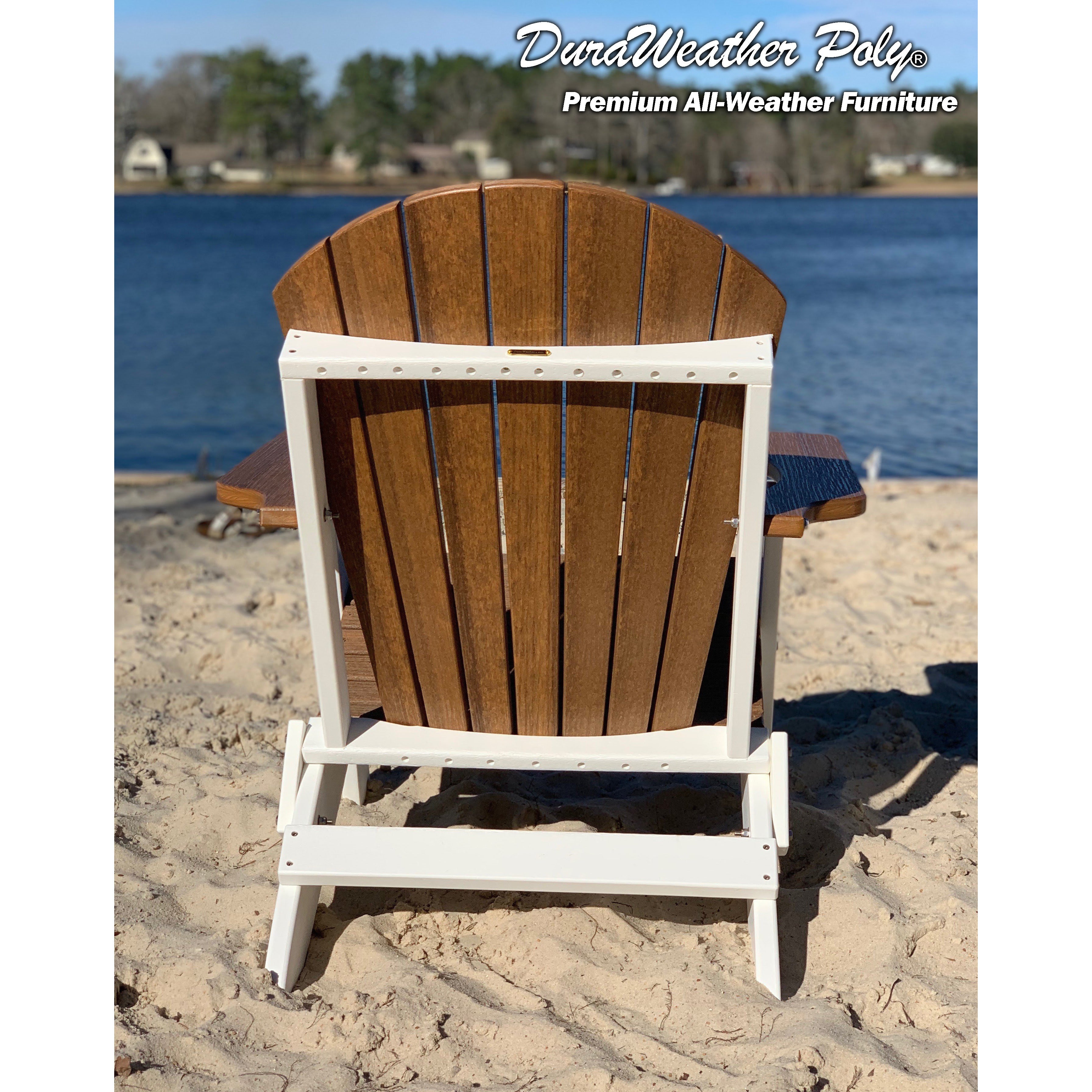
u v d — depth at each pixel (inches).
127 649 127.2
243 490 71.9
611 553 67.9
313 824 73.3
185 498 222.5
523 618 70.6
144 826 89.9
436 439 65.0
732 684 70.5
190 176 2903.5
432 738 75.0
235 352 639.1
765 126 2677.2
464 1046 65.1
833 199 2447.1
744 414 62.7
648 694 73.7
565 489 65.9
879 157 2783.0
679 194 2655.0
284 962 70.4
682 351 61.1
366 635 72.3
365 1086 61.8
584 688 73.2
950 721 114.5
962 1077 60.9
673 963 72.2
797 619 141.7
